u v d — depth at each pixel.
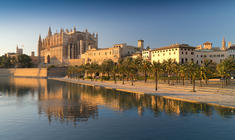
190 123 33.94
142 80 119.12
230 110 41.72
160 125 33.25
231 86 74.12
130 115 40.03
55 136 28.66
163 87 84.25
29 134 29.50
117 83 115.06
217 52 133.75
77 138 27.86
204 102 49.62
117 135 28.94
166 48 134.88
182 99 54.56
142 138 27.75
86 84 119.31
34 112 43.47
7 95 72.62
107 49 196.00
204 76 78.31
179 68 91.94
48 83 134.12
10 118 38.41
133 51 198.88
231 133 29.09
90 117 38.94
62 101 57.88
